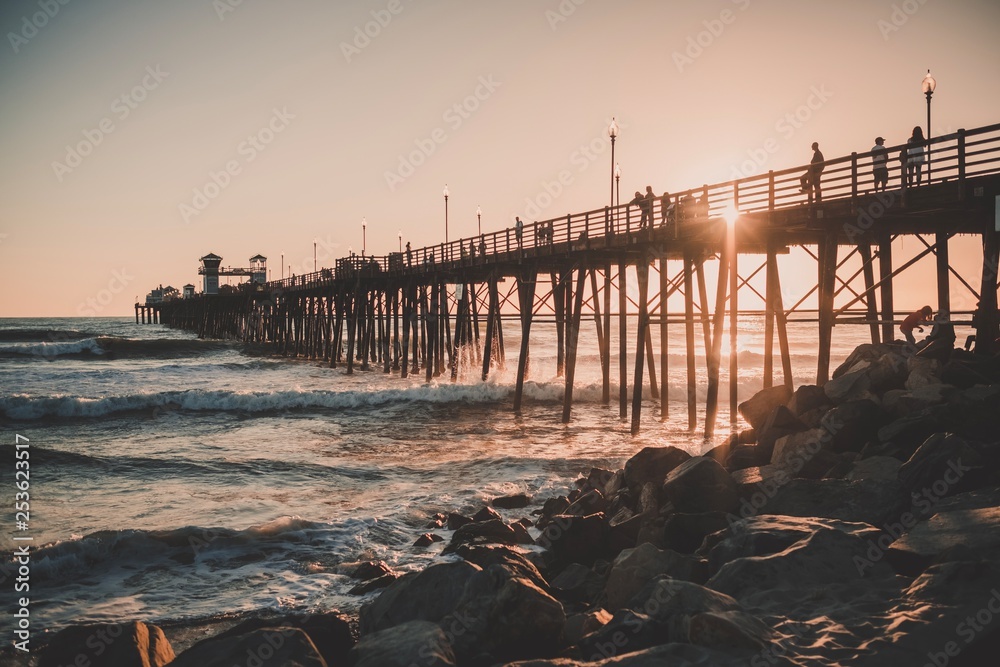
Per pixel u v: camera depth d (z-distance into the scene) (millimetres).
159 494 15570
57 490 15797
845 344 74812
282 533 12398
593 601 7957
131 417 28156
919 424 9648
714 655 4965
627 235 21016
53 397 28484
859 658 4844
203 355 62812
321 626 6730
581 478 16094
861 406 10461
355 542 12086
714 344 17984
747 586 6195
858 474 8672
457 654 5832
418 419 27734
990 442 8922
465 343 43062
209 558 11297
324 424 26672
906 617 5285
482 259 30922
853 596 5809
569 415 25609
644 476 11734
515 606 5953
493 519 12461
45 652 6363
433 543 12023
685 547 9281
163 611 9188
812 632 5262
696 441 21703
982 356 11344
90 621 8852
